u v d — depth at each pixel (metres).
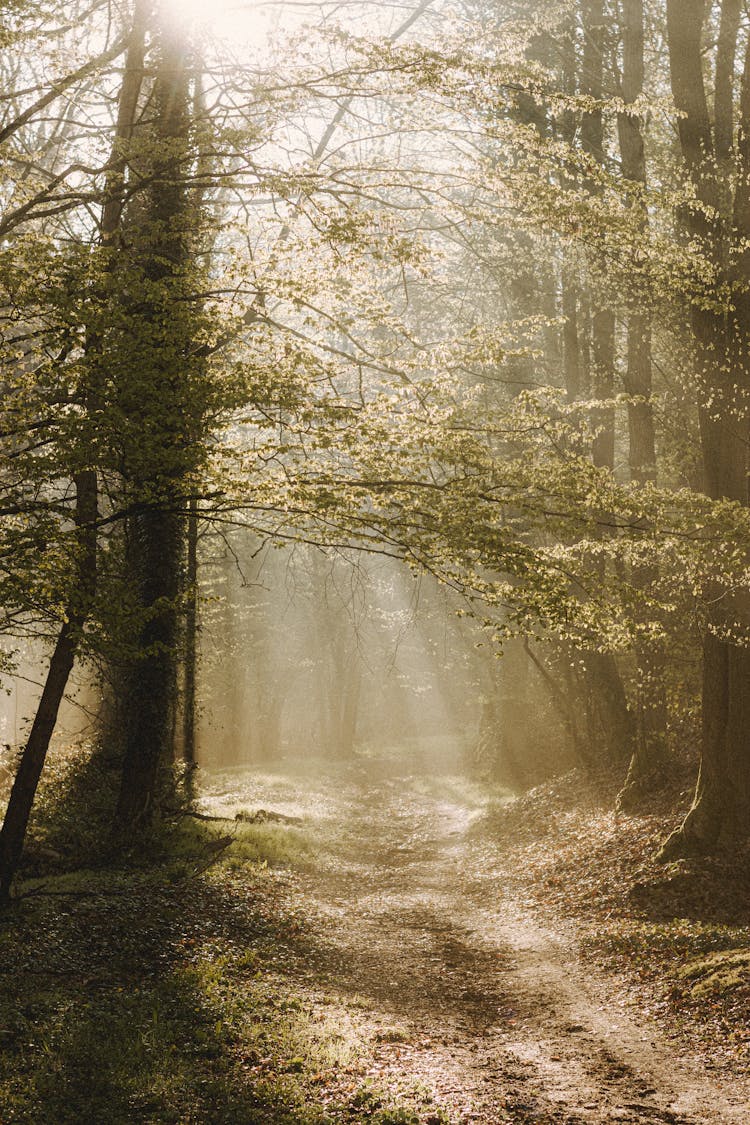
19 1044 7.44
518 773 28.33
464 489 10.91
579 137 21.56
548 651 27.27
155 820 17.75
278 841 18.67
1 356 10.68
